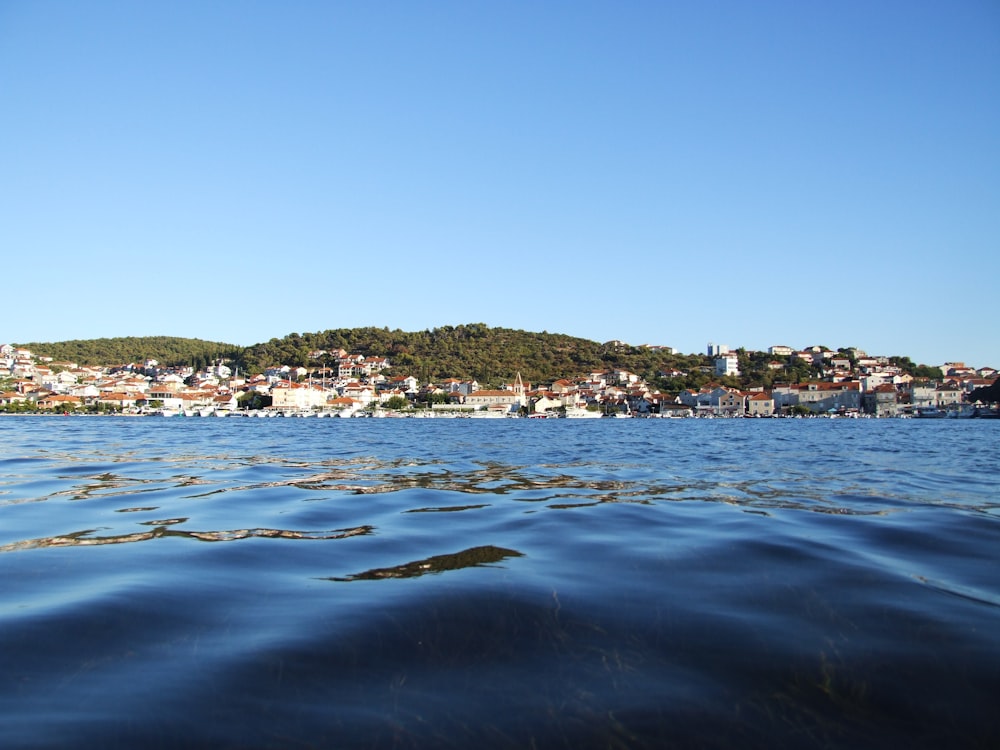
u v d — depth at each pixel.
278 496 16.98
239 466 26.62
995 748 4.58
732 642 6.31
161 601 7.46
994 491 18.20
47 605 7.29
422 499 16.42
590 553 9.98
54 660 5.79
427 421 154.62
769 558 9.62
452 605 7.32
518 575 8.65
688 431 82.81
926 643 6.28
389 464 28.03
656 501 16.05
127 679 5.43
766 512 14.16
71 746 4.41
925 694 5.30
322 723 4.79
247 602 7.45
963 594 7.84
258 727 4.72
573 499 16.45
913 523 12.66
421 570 8.95
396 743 4.54
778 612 7.17
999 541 10.92
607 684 5.45
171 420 150.88
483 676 5.57
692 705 5.12
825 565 9.21
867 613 7.13
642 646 6.21
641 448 41.75
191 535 11.48
